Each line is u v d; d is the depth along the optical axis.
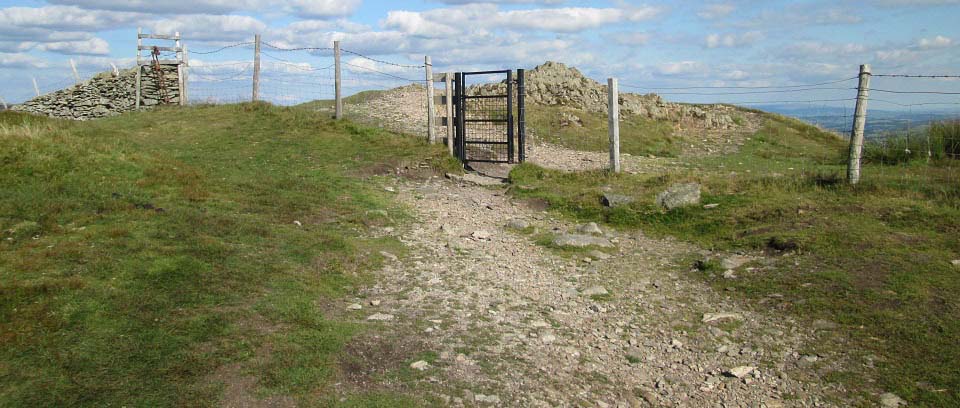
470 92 27.30
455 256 8.96
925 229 8.40
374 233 9.89
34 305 5.79
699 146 21.97
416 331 6.26
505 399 5.07
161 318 5.87
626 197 11.35
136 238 7.79
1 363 4.98
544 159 17.31
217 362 5.22
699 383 5.54
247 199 10.57
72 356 5.14
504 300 7.35
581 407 5.05
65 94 26.20
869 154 16.58
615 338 6.41
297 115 19.16
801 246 8.22
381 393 5.02
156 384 4.89
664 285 7.91
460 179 14.37
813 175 11.78
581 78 29.02
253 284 6.87
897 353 5.68
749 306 7.03
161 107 22.89
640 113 26.22
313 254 8.16
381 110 22.77
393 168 14.52
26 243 7.32
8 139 10.84
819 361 5.75
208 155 14.90
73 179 10.07
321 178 13.17
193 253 7.47
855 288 6.92
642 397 5.29
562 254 9.16
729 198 10.84
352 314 6.61
